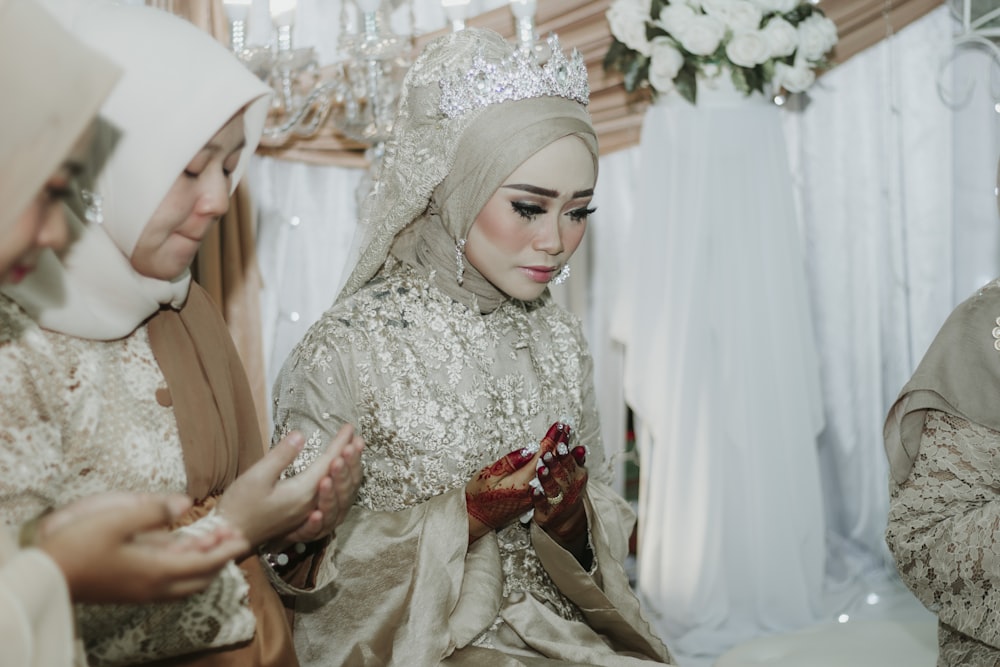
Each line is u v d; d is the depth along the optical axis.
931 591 1.67
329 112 3.57
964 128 3.92
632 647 1.94
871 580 3.95
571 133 1.79
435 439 1.85
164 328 1.52
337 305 1.93
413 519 1.81
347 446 1.49
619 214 3.90
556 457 1.81
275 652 1.53
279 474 1.41
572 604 1.95
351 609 1.78
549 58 1.83
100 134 1.37
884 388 4.05
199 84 1.40
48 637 0.95
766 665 2.49
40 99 0.96
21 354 1.27
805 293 3.73
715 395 3.62
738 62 3.44
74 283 1.34
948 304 3.99
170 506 1.08
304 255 3.68
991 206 3.94
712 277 3.62
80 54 0.99
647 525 3.70
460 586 1.76
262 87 1.44
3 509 1.22
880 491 4.04
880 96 3.92
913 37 3.91
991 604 1.59
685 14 3.43
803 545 3.68
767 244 3.64
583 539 1.92
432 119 1.84
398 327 1.88
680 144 3.62
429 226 1.94
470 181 1.79
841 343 4.01
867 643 2.57
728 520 3.64
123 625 1.40
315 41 3.59
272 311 3.64
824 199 3.97
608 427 3.94
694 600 3.61
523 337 2.01
